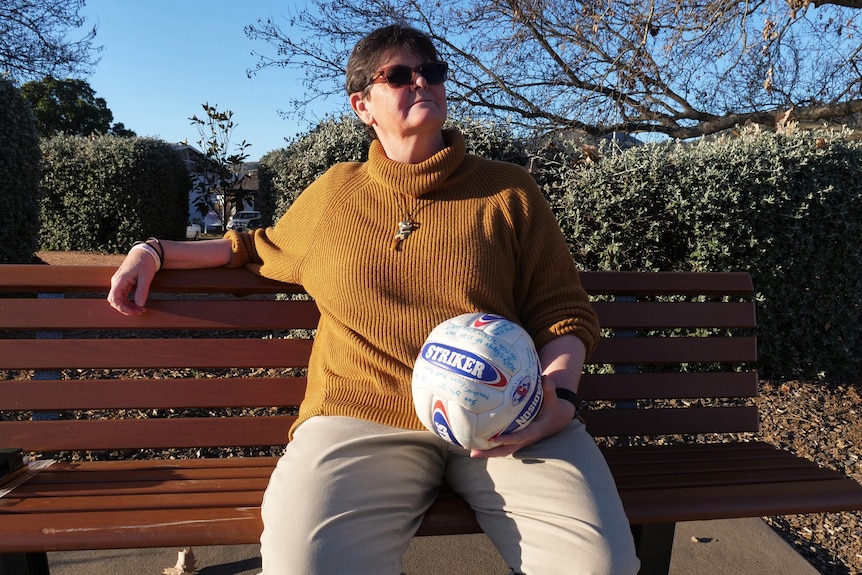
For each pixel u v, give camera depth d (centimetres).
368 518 149
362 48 188
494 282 176
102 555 223
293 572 137
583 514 146
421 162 179
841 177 394
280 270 196
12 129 555
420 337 171
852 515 265
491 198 182
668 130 880
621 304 229
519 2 764
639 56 719
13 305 200
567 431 169
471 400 142
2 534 146
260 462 200
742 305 236
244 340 212
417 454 166
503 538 155
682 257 404
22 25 1488
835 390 397
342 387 174
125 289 192
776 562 224
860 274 404
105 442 202
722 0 654
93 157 1108
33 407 200
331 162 461
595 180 391
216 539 149
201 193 805
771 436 335
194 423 207
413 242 176
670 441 331
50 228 1136
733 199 373
